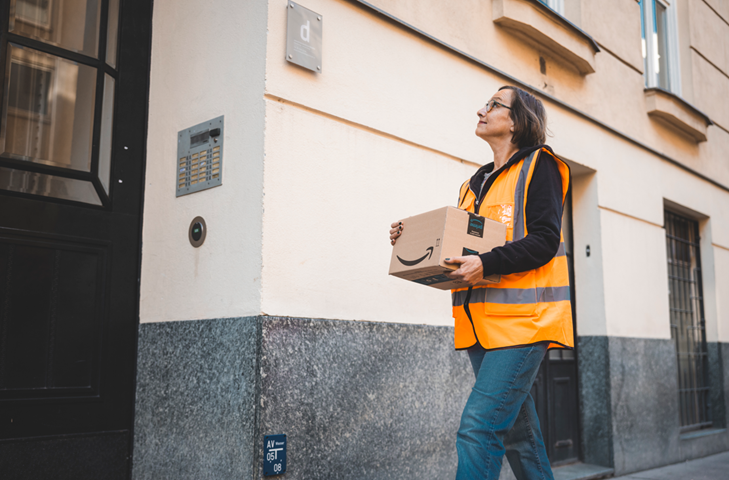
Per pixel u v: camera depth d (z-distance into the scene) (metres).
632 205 5.05
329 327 2.60
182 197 2.77
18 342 2.44
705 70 6.77
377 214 2.92
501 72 3.79
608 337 4.50
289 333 2.44
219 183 2.61
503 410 1.92
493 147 2.25
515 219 2.03
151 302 2.81
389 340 2.87
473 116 3.58
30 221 2.52
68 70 2.70
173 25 2.97
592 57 4.66
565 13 4.83
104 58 2.82
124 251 2.83
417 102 3.22
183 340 2.63
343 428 2.59
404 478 2.83
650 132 5.53
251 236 2.45
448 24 3.52
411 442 2.89
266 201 2.44
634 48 5.46
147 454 2.68
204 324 2.56
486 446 1.90
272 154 2.49
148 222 2.89
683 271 6.12
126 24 2.94
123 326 2.79
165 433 2.62
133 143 2.93
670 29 6.49
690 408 5.91
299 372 2.46
